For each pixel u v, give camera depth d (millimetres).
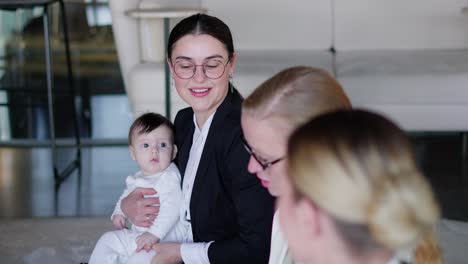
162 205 2014
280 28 4023
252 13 4008
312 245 768
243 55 3773
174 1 3611
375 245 726
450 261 2439
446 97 3346
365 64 3520
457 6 3945
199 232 1844
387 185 706
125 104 5168
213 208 1798
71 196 3359
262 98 1209
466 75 3340
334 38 4023
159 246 1885
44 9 3600
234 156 1712
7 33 4898
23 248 2615
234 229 1816
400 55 3756
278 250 1358
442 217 2949
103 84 5465
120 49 3533
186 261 1837
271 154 1219
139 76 3342
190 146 1969
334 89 1204
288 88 1195
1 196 3355
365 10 4004
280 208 814
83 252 2582
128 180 2148
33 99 4965
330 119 750
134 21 3496
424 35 3980
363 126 733
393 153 723
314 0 4012
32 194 3395
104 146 4363
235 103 1823
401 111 3373
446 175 3572
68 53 4137
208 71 1785
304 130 758
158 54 3541
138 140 2066
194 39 1776
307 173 728
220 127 1770
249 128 1229
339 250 745
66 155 4164
